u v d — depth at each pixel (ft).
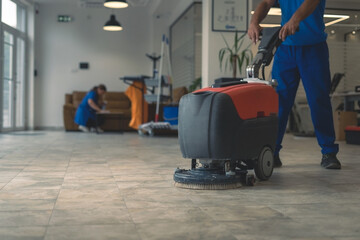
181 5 29.99
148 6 34.32
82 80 34.19
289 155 11.50
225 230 3.77
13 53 28.99
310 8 6.91
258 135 6.37
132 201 5.09
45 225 3.93
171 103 22.34
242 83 6.59
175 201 5.09
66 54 33.94
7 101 28.14
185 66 30.09
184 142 6.24
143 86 24.12
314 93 8.47
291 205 4.90
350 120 19.67
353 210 4.64
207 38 19.65
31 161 9.75
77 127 29.58
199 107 6.01
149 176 7.27
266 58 6.87
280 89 8.68
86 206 4.80
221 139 5.87
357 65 24.36
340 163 8.96
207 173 6.12
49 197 5.34
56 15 33.76
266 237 3.55
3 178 7.04
